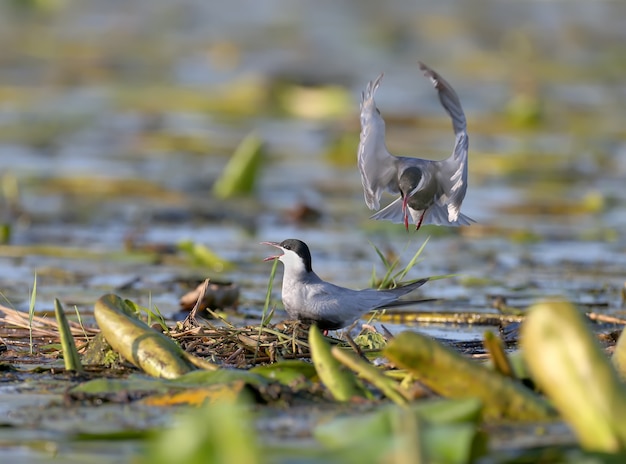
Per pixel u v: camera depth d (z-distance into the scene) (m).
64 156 22.11
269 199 19.12
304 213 17.53
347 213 18.03
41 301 11.76
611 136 24.95
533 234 16.42
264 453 6.23
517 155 22.83
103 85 29.39
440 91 8.54
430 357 7.47
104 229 16.50
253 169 19.38
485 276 13.62
